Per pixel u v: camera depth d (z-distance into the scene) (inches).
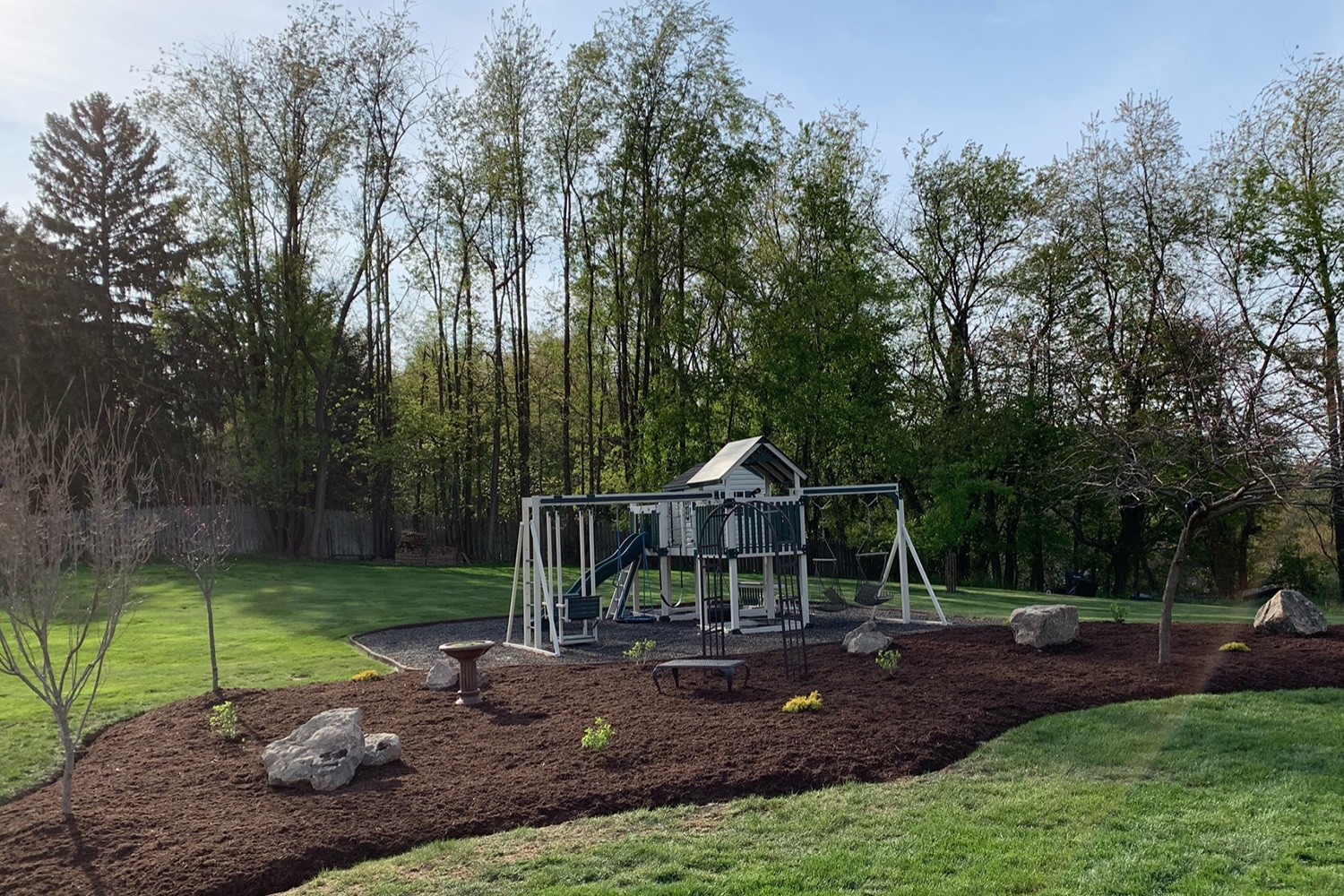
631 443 1121.4
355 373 1451.8
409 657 465.7
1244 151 928.9
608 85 1075.3
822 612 653.3
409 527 1232.8
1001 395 1024.2
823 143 1167.0
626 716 297.0
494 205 1159.6
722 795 221.6
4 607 228.4
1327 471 296.7
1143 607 677.3
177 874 177.9
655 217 1068.5
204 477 589.9
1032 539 1120.8
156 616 637.9
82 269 1210.0
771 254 1165.7
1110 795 212.7
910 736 262.8
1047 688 326.0
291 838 194.2
